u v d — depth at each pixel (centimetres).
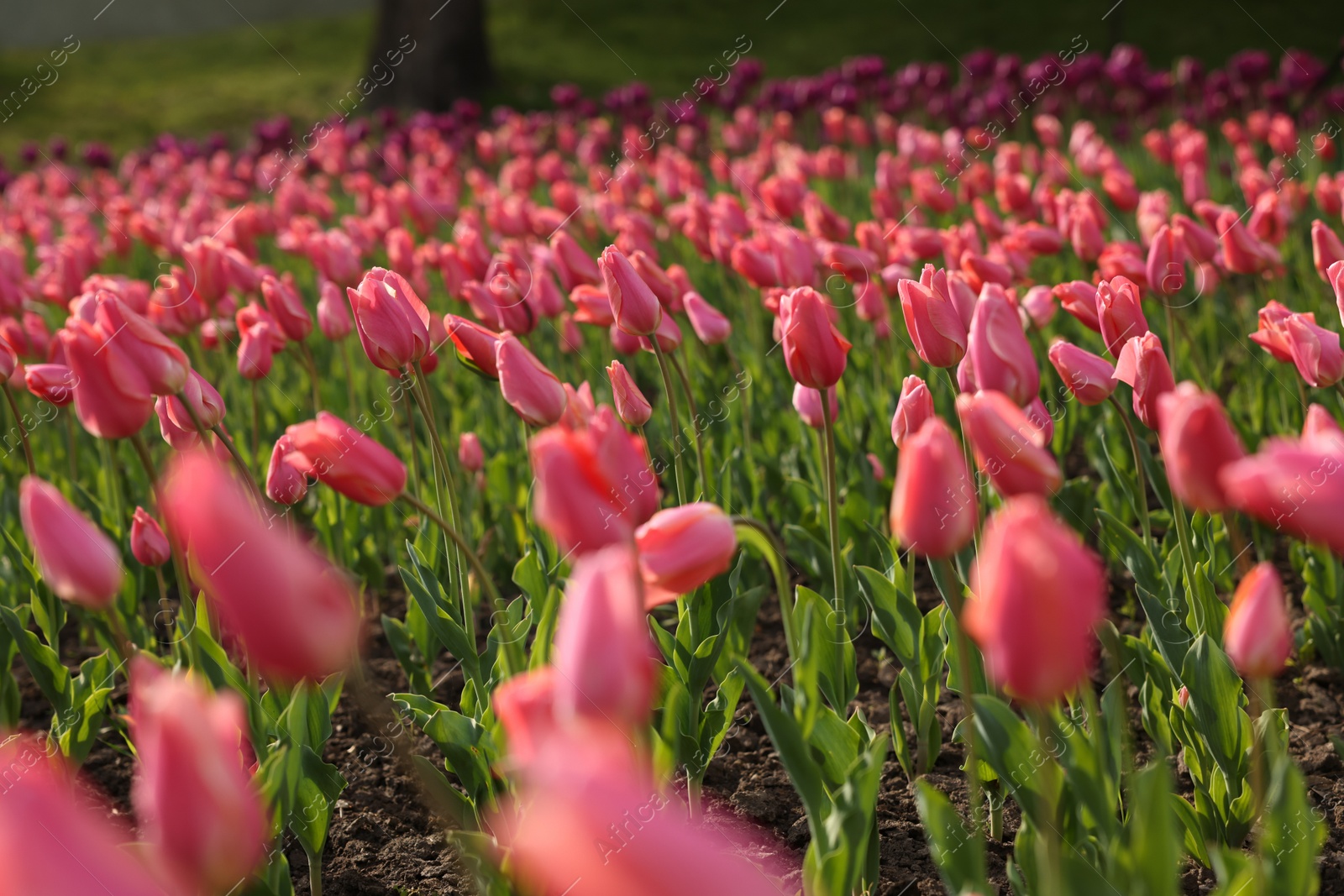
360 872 248
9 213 921
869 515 343
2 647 286
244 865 90
